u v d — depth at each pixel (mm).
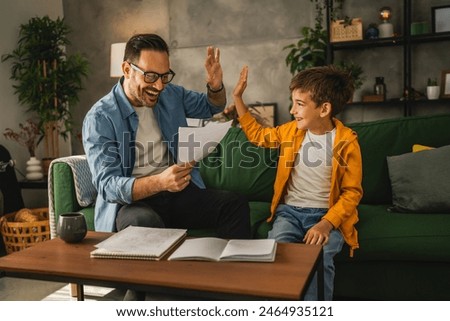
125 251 1226
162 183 1465
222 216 1782
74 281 1119
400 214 1928
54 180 2279
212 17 4484
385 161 2184
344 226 1695
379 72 4148
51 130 4023
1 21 3697
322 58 3980
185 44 4590
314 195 1809
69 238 1379
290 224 1742
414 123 2221
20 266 1173
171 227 1885
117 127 1769
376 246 1751
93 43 4820
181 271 1114
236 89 2010
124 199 1577
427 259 1714
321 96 1745
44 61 3744
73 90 3922
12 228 2871
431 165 1979
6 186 3236
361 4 4141
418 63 4031
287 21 4289
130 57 1675
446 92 3850
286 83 4332
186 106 2053
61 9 4809
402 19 4035
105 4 4750
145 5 4652
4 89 3711
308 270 1107
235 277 1064
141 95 1689
